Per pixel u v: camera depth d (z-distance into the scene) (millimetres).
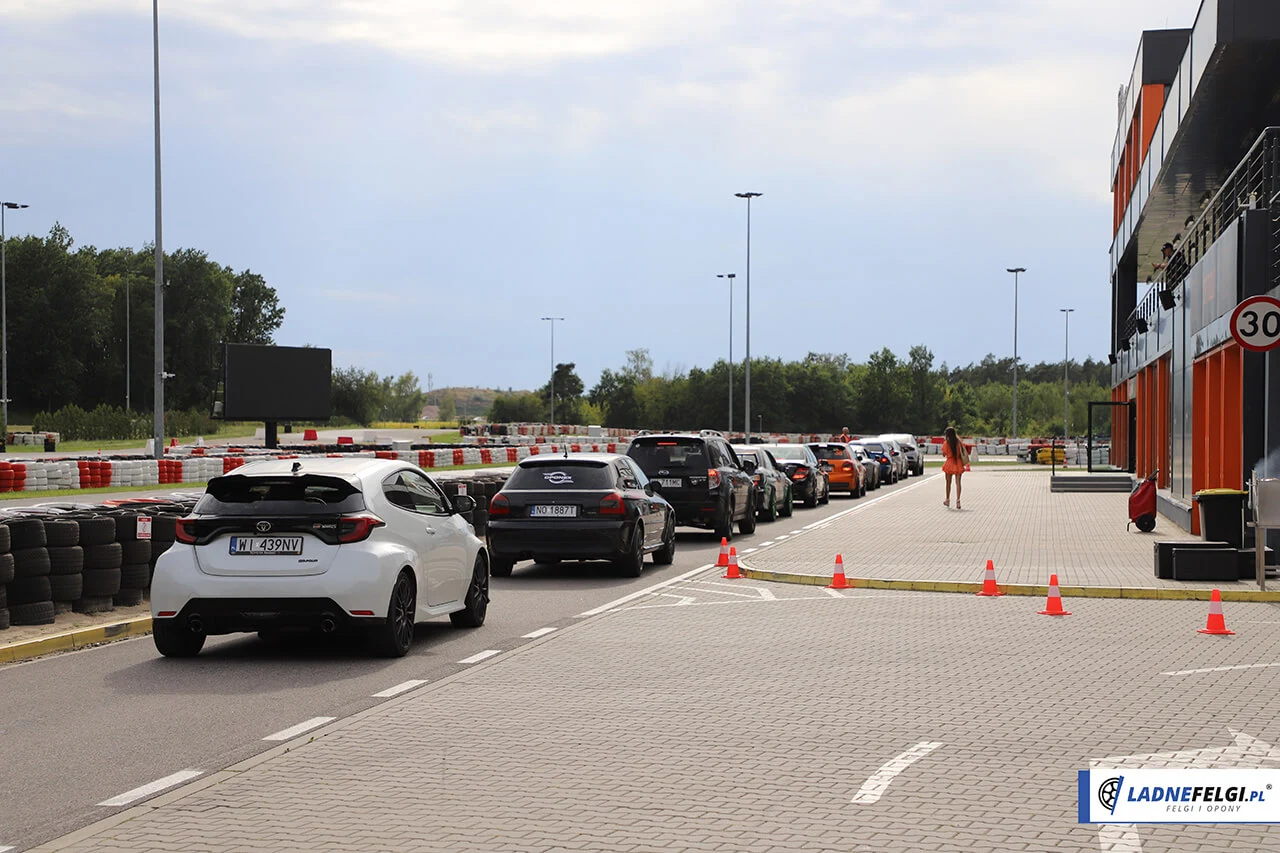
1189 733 7879
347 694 9445
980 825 5918
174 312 122250
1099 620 13297
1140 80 40250
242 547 10805
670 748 7566
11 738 7992
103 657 11211
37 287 114688
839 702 8945
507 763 7215
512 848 5617
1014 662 10664
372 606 10734
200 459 40500
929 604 14664
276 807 6332
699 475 23234
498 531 17344
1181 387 26375
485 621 13422
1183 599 15102
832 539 23047
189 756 7504
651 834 5805
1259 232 19359
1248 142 28516
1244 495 17000
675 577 17812
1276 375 18141
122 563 13688
